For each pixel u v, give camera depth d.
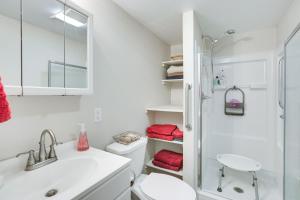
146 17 1.67
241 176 2.00
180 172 1.70
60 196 0.59
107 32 1.35
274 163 1.96
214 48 2.30
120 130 1.51
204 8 1.49
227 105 2.24
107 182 0.76
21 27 0.79
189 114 1.54
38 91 0.80
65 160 0.88
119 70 1.49
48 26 0.89
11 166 0.77
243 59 2.12
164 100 2.34
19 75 0.77
